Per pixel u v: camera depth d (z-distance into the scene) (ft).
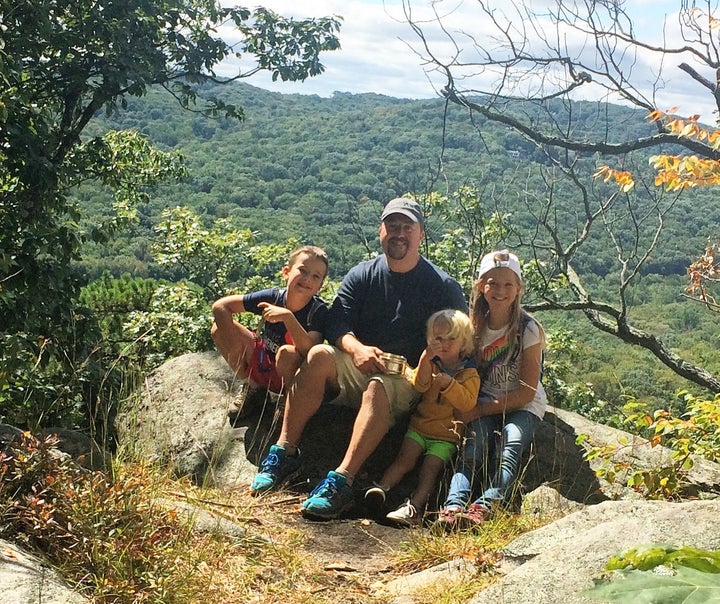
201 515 11.99
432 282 15.89
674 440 15.21
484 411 14.70
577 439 15.03
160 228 42.68
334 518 13.83
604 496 15.15
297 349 15.66
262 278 42.47
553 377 44.04
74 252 31.86
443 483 14.87
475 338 15.01
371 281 16.03
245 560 11.27
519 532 12.62
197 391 17.94
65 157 45.16
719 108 27.78
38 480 9.88
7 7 32.27
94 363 19.69
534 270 39.93
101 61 40.37
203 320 35.45
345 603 10.70
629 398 18.33
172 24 44.11
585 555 9.00
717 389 34.71
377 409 14.40
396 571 12.03
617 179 25.54
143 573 9.13
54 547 9.27
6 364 21.02
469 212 38.11
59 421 20.89
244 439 16.48
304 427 15.67
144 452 13.88
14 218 30.48
